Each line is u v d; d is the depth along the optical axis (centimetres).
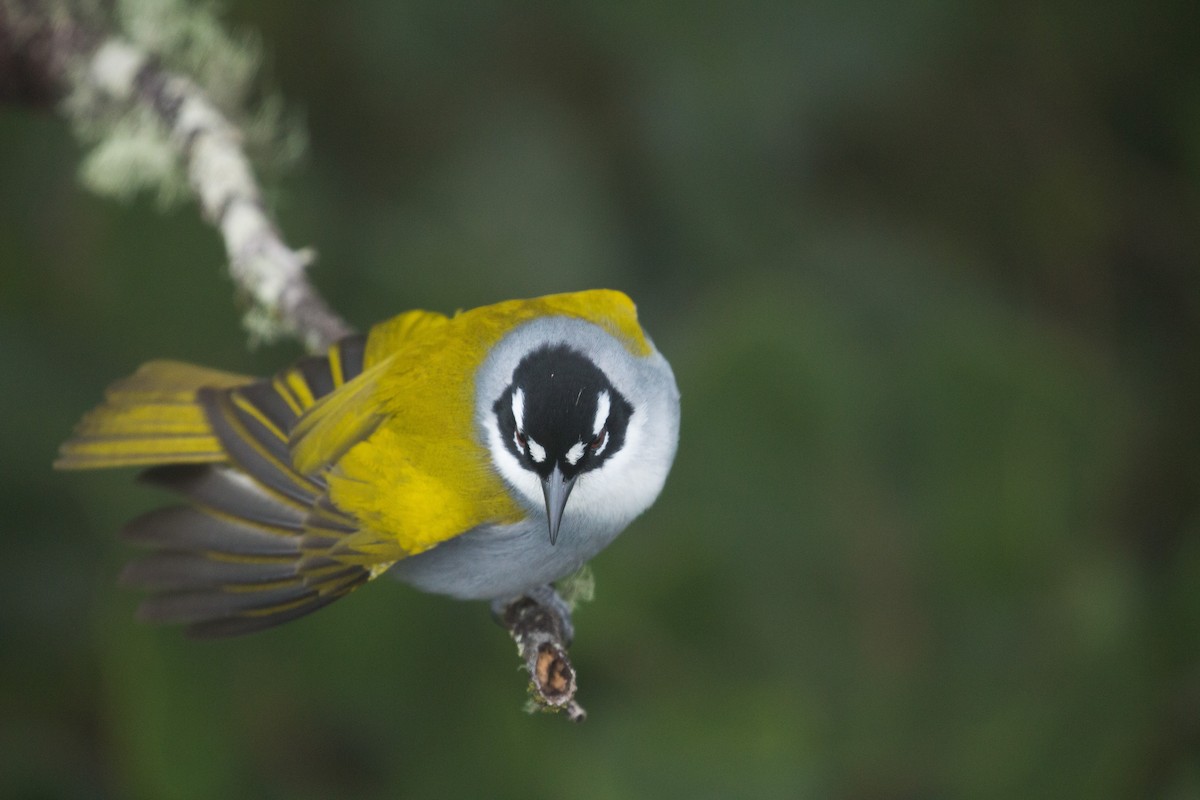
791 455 1106
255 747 1036
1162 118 1358
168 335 1148
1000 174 1372
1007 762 1018
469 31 1252
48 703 1122
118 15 1058
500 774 1030
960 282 1294
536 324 929
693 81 1236
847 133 1348
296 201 1189
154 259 1141
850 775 1037
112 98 1017
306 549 888
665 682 1057
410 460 909
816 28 1234
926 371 1111
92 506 1131
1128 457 1273
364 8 1239
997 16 1338
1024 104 1358
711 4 1230
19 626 1120
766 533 1096
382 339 967
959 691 1055
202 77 1064
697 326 1209
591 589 1014
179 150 995
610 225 1259
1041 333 1271
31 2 1026
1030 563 1078
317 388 937
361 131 1282
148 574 849
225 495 895
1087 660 1033
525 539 924
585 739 1034
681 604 1081
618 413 920
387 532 895
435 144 1277
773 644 1071
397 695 1048
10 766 1099
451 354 931
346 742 1046
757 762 1014
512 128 1265
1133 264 1373
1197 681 1024
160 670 1030
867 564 1088
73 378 1145
